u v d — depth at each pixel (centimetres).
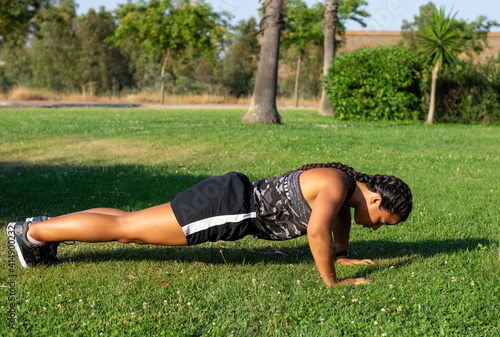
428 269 292
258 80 1377
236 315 231
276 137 984
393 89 1552
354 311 235
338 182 254
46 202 463
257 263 309
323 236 246
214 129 1133
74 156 750
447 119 1556
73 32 4019
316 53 3556
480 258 310
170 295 252
